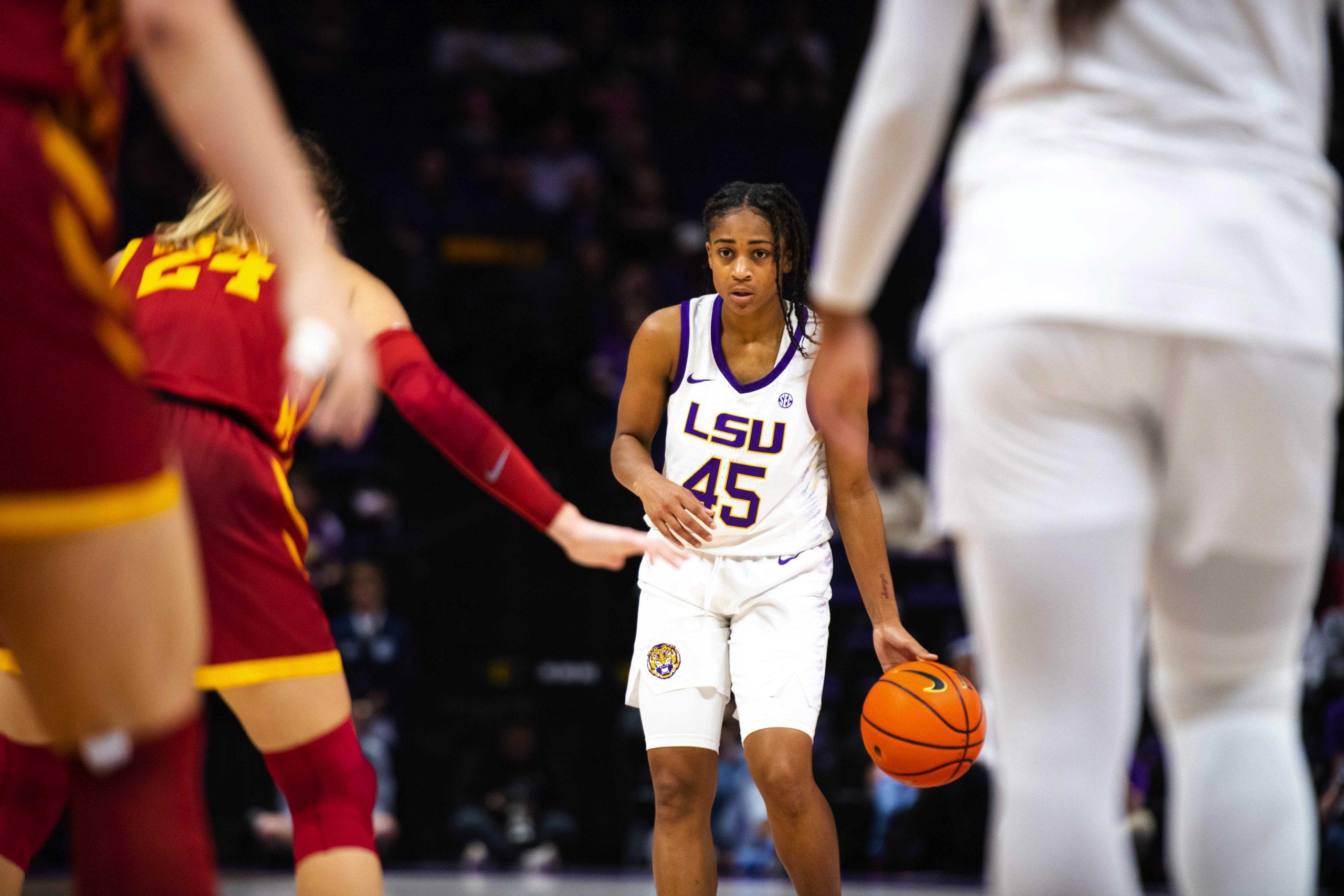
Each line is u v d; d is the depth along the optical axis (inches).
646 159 1867.6
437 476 1316.4
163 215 1644.9
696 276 1678.2
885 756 427.2
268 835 1098.7
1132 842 1029.8
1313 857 241.1
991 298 231.5
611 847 1196.5
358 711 1159.0
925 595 1234.6
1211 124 230.7
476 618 1251.2
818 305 258.1
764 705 448.8
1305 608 245.1
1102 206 227.8
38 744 360.2
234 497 355.9
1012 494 232.2
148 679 216.5
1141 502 233.8
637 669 469.7
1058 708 231.1
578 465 1330.0
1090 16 233.3
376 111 1908.2
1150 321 222.5
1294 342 225.6
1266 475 229.5
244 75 215.9
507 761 1195.3
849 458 459.2
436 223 1675.7
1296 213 233.0
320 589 1229.1
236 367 369.1
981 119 251.9
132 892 220.4
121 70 224.8
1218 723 243.3
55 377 199.8
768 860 1136.2
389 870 1126.4
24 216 197.8
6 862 361.4
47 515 201.6
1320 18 247.1
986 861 1084.5
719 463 470.9
